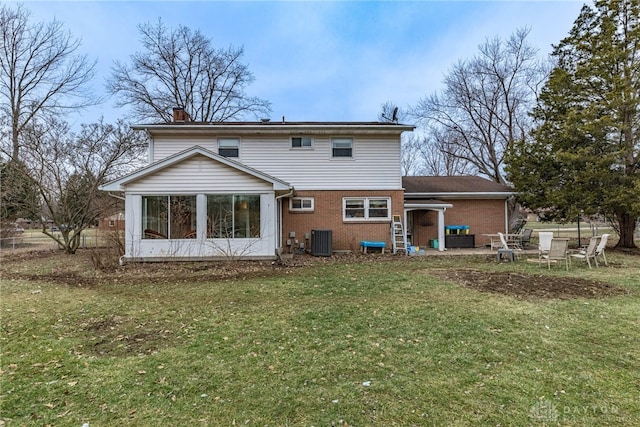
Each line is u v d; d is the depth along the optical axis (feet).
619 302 21.57
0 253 52.75
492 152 80.89
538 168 54.60
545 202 53.06
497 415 9.70
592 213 49.44
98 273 33.40
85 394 11.09
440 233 52.39
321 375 12.22
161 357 13.88
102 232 44.96
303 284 27.50
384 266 36.88
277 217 44.86
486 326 17.22
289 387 11.41
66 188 52.75
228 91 96.68
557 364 12.93
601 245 35.60
